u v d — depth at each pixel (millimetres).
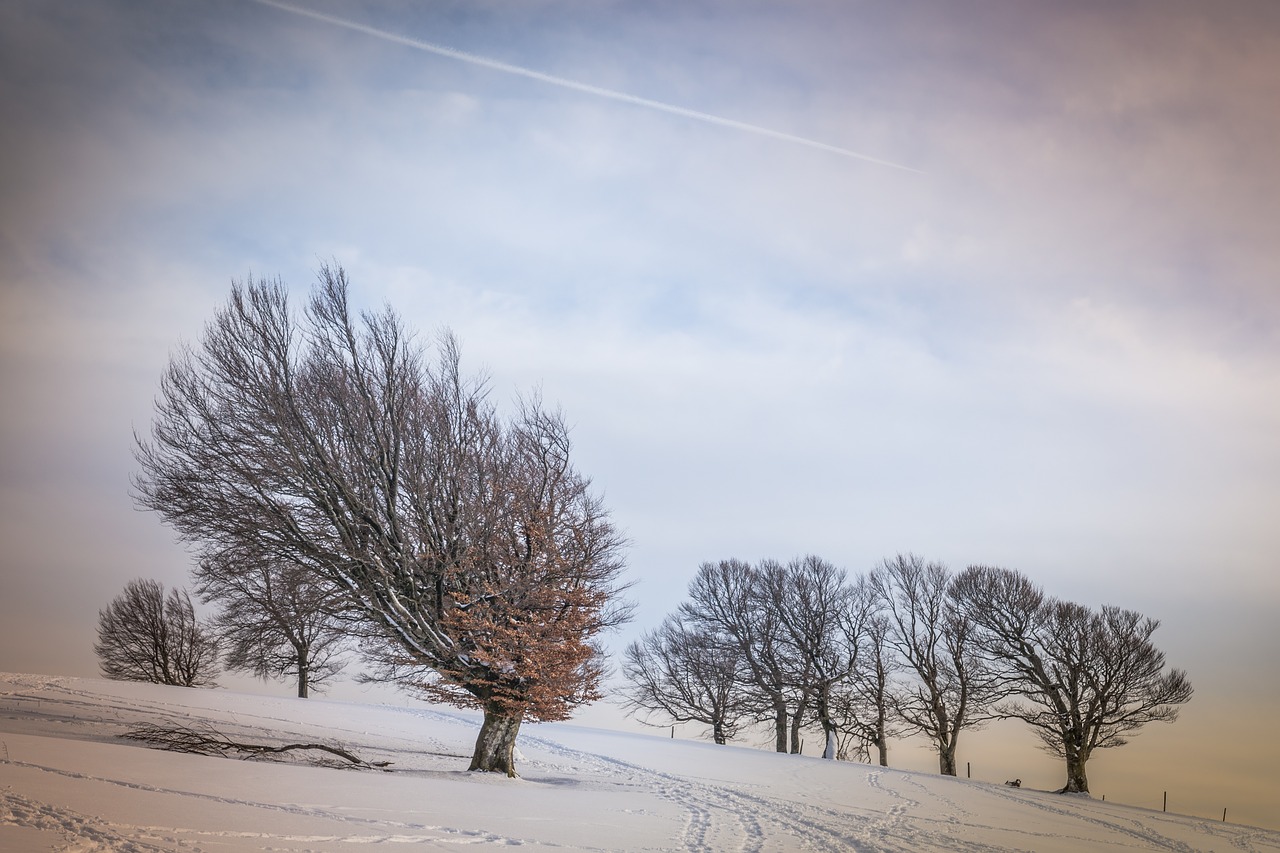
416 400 30109
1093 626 51219
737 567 62156
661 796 29172
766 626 58750
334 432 28719
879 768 48406
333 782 21078
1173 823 38625
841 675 56375
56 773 16344
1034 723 51969
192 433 28406
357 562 28359
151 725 30719
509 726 29953
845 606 59469
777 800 31094
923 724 55156
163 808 14148
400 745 36625
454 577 29594
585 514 32094
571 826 19312
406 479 29344
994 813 33812
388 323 30656
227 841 12430
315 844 13203
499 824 18031
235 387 28391
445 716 50094
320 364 29516
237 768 21516
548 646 29078
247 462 27859
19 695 37438
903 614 58281
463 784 24922
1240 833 38031
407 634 29375
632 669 64750
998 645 54156
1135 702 49438
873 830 25766
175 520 28141
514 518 30328
